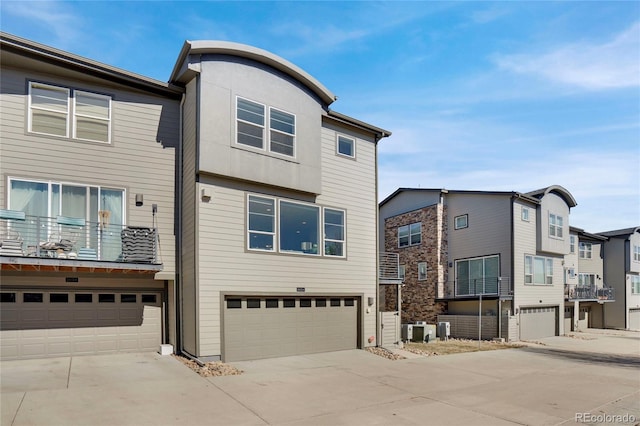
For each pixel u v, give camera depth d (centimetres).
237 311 1346
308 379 1148
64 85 1253
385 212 3194
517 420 870
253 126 1403
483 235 2559
